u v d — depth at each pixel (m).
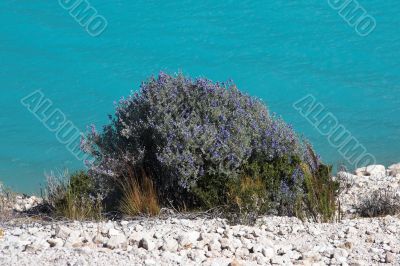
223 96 12.37
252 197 10.89
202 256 8.12
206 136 11.75
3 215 12.20
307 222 10.66
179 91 12.35
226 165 11.67
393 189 13.06
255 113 12.48
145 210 11.54
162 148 11.93
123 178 12.30
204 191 11.62
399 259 8.45
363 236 9.64
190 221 10.70
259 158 12.06
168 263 7.69
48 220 11.82
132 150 12.26
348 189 13.26
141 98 12.41
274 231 9.99
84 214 11.83
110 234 9.31
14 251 8.17
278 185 11.55
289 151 12.18
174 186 11.90
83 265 7.38
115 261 7.64
